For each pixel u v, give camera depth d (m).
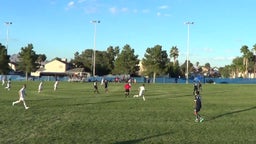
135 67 141.50
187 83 112.19
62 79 135.38
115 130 20.58
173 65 156.62
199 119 24.86
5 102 37.62
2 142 16.86
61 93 54.00
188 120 25.39
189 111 30.89
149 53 132.00
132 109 31.92
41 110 30.38
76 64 190.12
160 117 26.69
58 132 19.72
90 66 186.75
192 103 38.69
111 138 18.19
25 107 31.45
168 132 20.22
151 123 23.55
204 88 79.12
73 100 41.00
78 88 70.25
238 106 36.62
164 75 134.62
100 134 19.27
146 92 60.25
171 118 26.27
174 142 17.47
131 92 58.25
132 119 25.33
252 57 182.25
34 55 137.00
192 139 18.30
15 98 43.19
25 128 20.91
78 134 19.17
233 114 29.59
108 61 182.12
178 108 33.28
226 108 34.44
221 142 17.64
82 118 25.50
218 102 41.66
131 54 141.00
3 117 25.58
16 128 20.88
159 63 131.25
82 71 174.00
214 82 129.12
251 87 85.31
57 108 32.06
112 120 24.66
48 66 174.38
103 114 27.98
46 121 23.83
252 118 27.14
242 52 182.50
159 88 75.44
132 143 17.09
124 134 19.36
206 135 19.50
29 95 49.00
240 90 70.94
